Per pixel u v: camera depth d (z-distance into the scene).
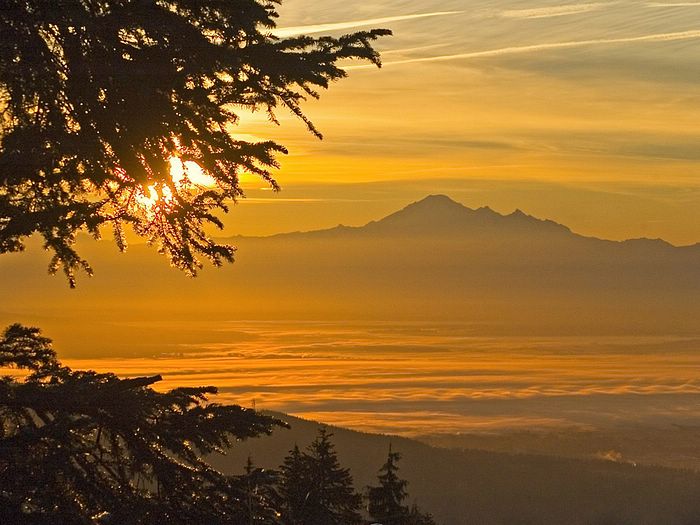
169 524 10.18
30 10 9.84
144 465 10.41
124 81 10.31
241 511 10.55
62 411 9.99
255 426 10.51
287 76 10.41
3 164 9.92
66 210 10.62
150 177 10.56
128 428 10.18
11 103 10.59
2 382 10.05
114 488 10.19
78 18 9.82
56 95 10.51
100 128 10.48
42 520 8.97
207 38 10.44
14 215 10.54
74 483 9.56
